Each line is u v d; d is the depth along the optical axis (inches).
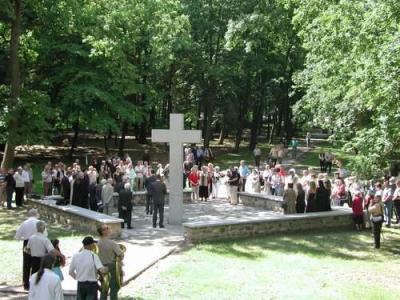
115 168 1161.4
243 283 557.0
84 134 2188.7
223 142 2231.8
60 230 796.0
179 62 1742.1
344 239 799.1
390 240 797.2
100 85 1466.5
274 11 1676.9
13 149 1135.6
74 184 888.9
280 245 740.7
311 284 564.4
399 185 906.7
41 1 1204.5
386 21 711.7
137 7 1496.1
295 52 1895.9
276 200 971.9
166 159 1683.1
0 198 986.7
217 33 1749.5
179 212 842.8
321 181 896.9
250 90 1895.9
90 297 393.7
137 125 2022.6
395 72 640.4
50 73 1481.3
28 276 498.3
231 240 755.4
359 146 815.7
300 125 2315.5
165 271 591.2
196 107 2026.3
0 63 1336.1
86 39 1320.1
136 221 870.4
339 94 1090.7
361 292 538.9
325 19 946.1
